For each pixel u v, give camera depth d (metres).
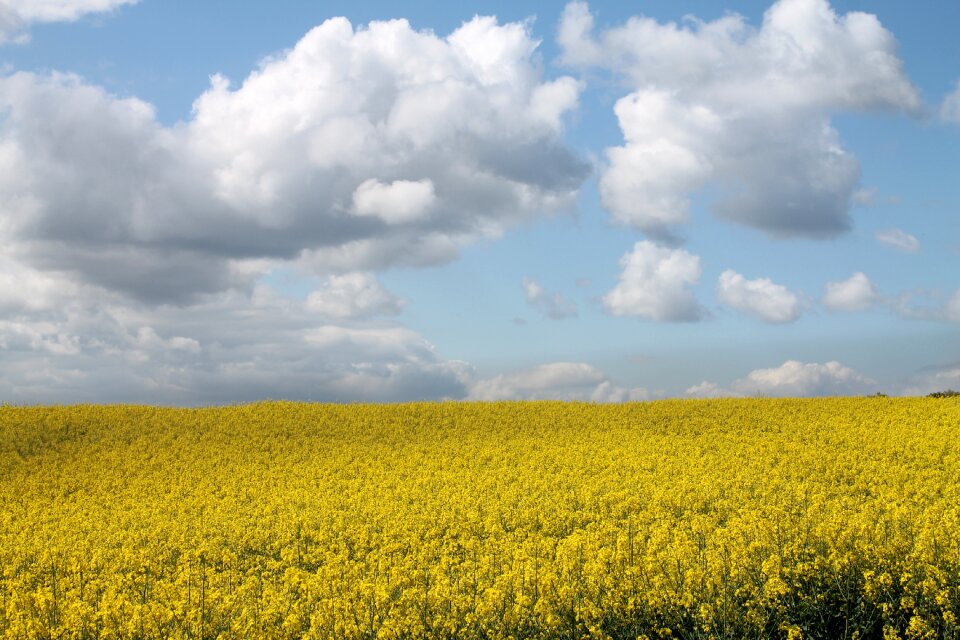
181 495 27.30
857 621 11.39
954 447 26.98
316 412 42.12
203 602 11.58
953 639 10.51
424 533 18.61
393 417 40.75
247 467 31.59
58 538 20.89
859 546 13.11
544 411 41.84
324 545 18.27
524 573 12.23
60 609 11.93
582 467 27.66
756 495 20.41
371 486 26.27
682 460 27.64
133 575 15.30
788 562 12.68
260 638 10.81
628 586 11.72
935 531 13.20
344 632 10.80
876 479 22.14
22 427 37.53
